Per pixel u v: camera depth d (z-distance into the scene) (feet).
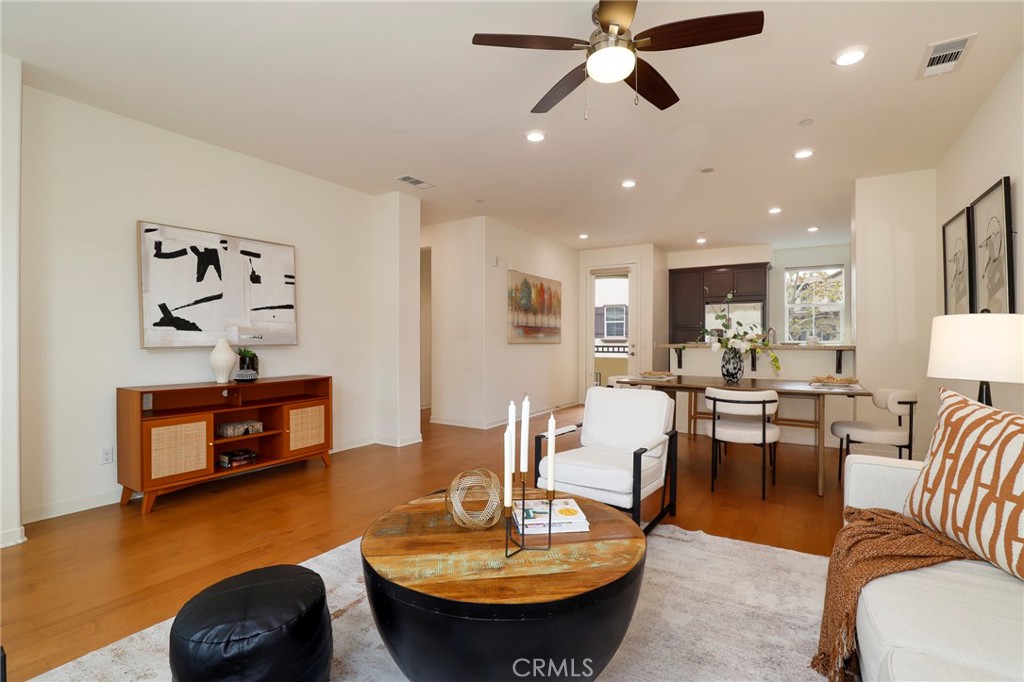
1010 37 7.59
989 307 9.49
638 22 7.32
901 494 5.60
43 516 9.27
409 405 16.21
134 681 4.91
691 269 26.86
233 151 12.35
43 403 9.30
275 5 6.91
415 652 4.23
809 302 25.68
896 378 13.80
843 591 4.57
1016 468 4.34
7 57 8.09
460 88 9.25
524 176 14.24
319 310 14.51
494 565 4.57
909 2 6.77
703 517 9.61
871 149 12.13
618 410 9.87
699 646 5.44
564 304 25.21
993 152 9.30
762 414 10.76
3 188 8.05
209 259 11.72
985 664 3.22
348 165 13.41
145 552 7.88
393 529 5.43
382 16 7.16
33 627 5.83
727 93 9.35
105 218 10.13
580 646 4.15
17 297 8.23
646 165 13.33
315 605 4.67
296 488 11.30
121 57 8.20
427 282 25.02
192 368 11.51
